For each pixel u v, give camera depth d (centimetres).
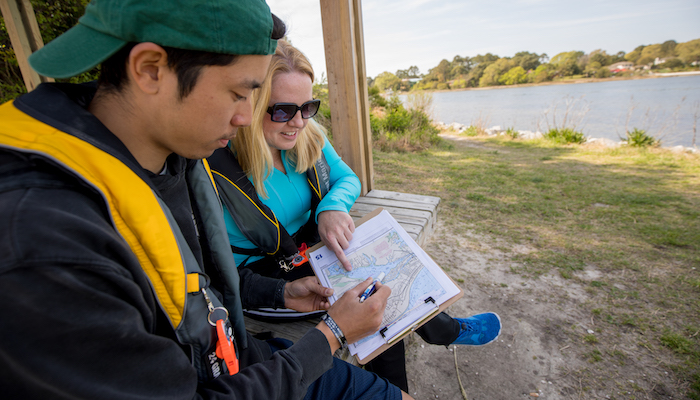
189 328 65
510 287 293
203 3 47
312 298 124
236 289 95
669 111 1780
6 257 38
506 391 201
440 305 116
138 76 51
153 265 57
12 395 42
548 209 458
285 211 154
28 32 309
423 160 750
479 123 1283
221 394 62
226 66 53
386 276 128
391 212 274
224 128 60
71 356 44
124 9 46
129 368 49
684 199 484
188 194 85
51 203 44
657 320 249
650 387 199
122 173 53
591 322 250
